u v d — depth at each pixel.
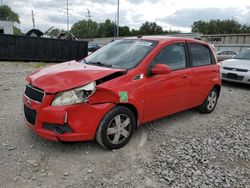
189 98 5.28
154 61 4.38
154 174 3.41
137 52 4.48
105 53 4.85
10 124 4.73
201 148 4.25
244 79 9.47
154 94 4.34
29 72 11.38
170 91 4.67
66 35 24.52
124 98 3.82
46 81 3.61
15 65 14.09
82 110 3.51
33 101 3.62
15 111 5.48
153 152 4.01
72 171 3.37
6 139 4.11
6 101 6.23
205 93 5.79
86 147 3.99
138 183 3.21
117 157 3.77
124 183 3.20
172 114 5.41
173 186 3.19
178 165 3.66
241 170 3.67
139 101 4.08
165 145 4.28
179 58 4.96
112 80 3.79
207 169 3.62
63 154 3.75
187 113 6.11
